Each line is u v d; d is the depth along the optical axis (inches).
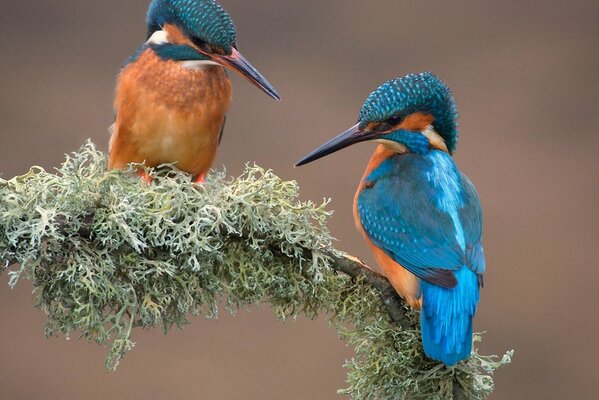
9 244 180.5
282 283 181.8
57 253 180.9
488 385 182.4
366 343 182.5
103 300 181.2
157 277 181.3
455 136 184.9
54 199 180.9
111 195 181.2
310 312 182.4
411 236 183.5
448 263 183.0
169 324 181.6
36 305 180.9
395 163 184.4
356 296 182.5
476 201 184.1
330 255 181.9
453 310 182.5
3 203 180.7
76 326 181.0
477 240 183.5
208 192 181.6
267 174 181.9
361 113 184.5
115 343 180.9
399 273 183.0
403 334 182.5
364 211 184.1
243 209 181.6
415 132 184.4
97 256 181.0
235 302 181.9
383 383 182.5
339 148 184.5
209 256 181.5
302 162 184.7
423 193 183.8
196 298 181.6
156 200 181.3
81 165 181.8
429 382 182.4
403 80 184.4
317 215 181.9
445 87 184.4
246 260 181.8
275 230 181.6
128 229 180.9
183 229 181.2
